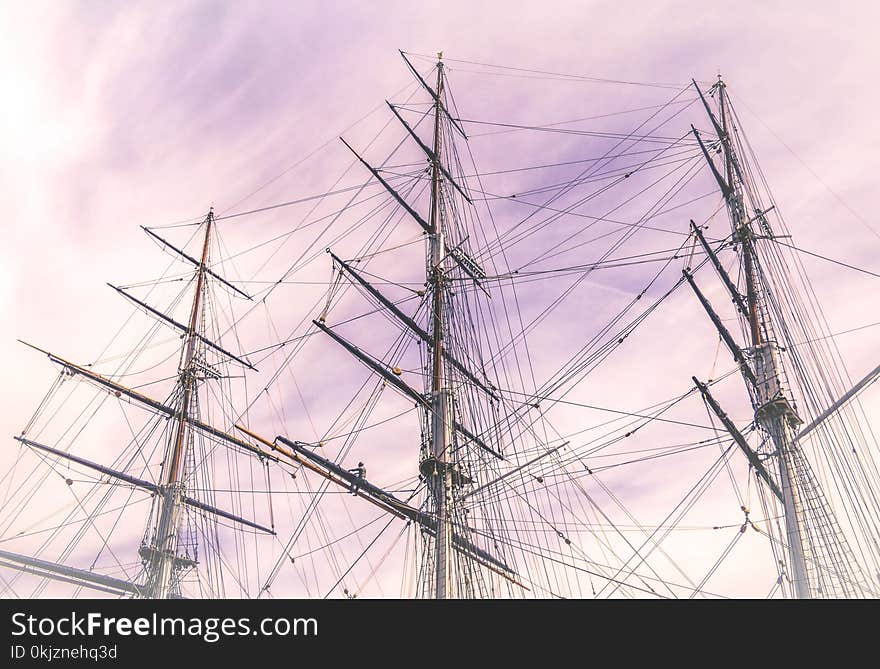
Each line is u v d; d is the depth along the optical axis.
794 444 32.19
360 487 35.75
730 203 39.53
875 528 27.62
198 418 55.09
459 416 38.62
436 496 35.75
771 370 34.31
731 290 37.41
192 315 58.41
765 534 30.67
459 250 44.19
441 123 49.81
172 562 48.31
